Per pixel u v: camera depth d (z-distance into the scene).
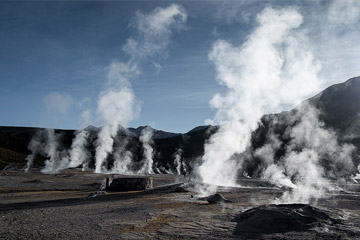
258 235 9.55
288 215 11.16
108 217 13.19
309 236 9.36
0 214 14.69
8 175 50.72
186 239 9.07
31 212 15.09
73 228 10.81
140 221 12.08
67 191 30.30
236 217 12.74
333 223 11.23
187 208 15.95
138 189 31.36
